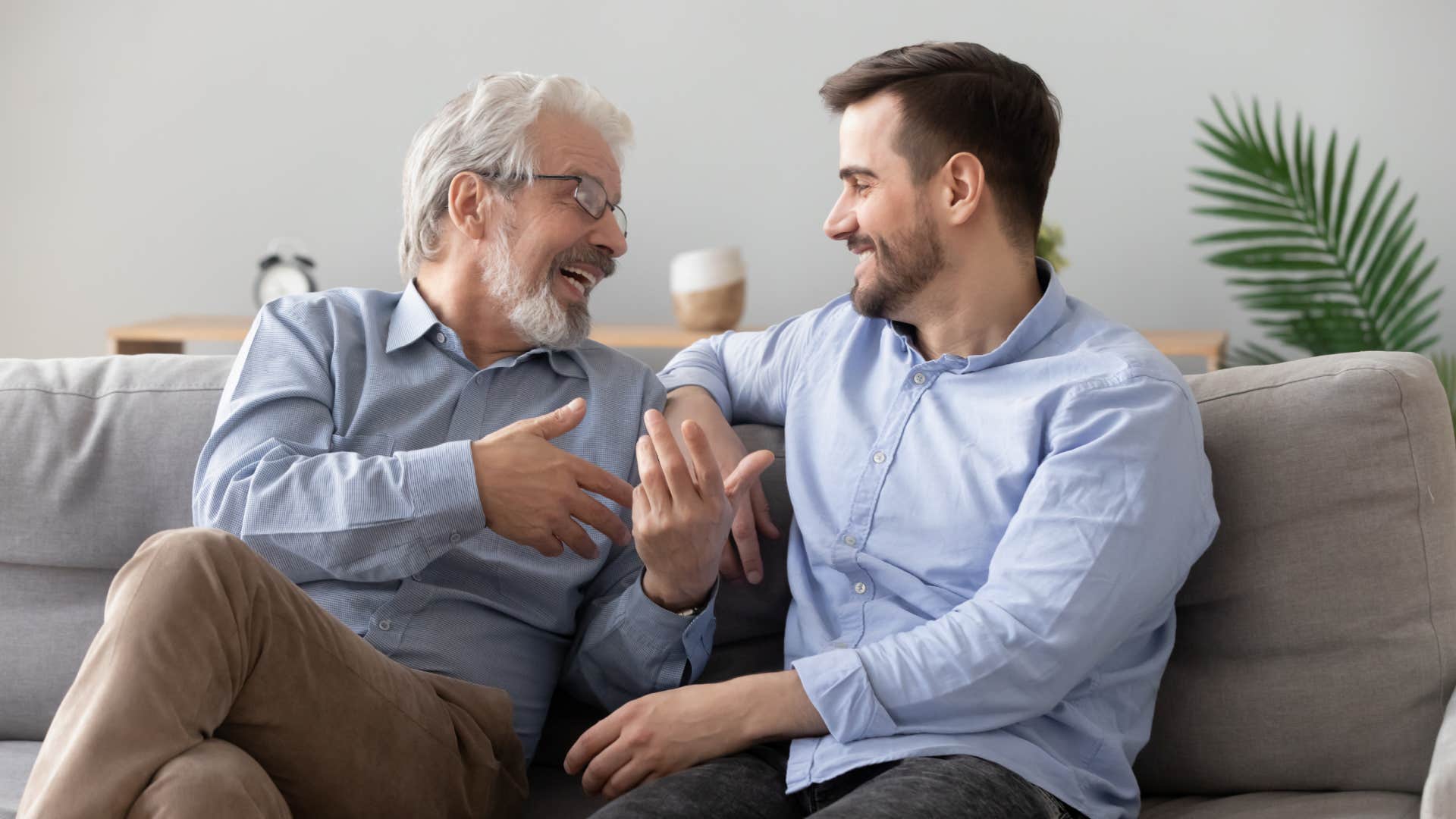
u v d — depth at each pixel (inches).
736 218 158.6
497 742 58.6
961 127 58.1
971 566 56.5
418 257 68.9
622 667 61.1
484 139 66.6
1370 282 123.7
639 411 67.7
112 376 71.0
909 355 61.1
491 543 63.0
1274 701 57.3
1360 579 56.4
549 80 68.4
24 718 67.2
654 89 158.6
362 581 60.4
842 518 60.2
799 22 154.4
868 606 58.5
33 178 169.3
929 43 60.8
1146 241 148.7
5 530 67.7
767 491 67.5
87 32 166.6
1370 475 56.7
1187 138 146.3
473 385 66.1
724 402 69.5
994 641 50.7
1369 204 122.7
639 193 160.4
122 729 43.6
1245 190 144.2
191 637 45.6
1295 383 59.2
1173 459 53.4
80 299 170.6
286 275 153.7
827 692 51.4
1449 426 57.6
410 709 53.6
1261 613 57.9
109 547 68.2
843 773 50.6
